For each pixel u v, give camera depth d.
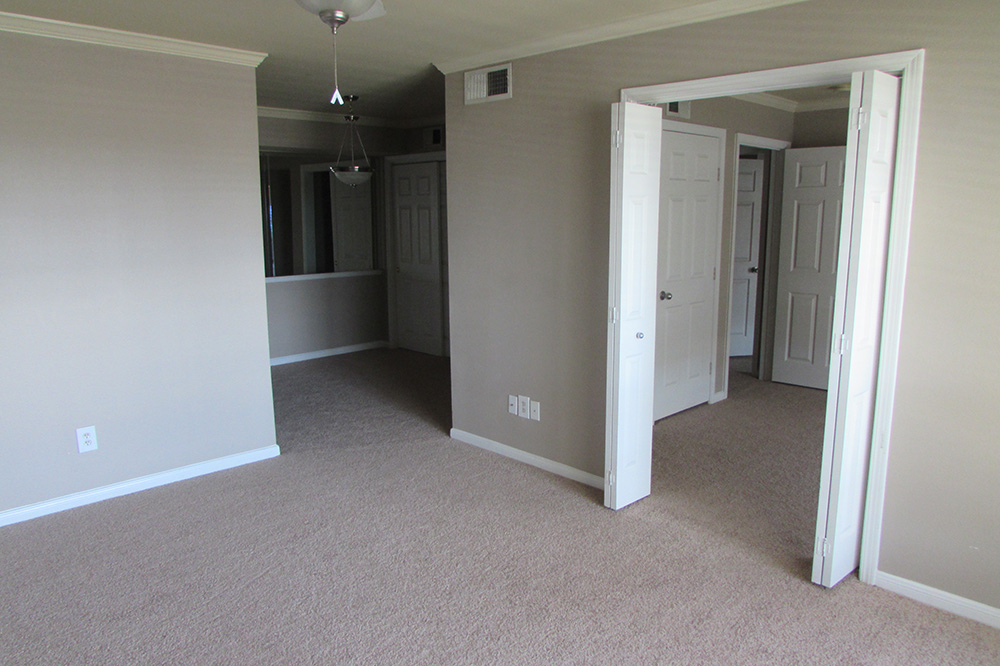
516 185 3.87
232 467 4.04
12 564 2.92
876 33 2.50
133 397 3.63
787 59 2.75
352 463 4.09
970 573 2.50
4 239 3.17
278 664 2.29
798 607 2.59
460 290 4.32
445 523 3.30
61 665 2.28
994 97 2.27
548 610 2.58
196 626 2.49
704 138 4.82
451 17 3.14
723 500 3.54
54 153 3.26
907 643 2.38
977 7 2.27
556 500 3.56
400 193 7.16
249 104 3.87
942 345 2.47
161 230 3.63
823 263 5.52
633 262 3.22
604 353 3.58
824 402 5.31
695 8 2.95
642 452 3.50
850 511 2.69
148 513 3.42
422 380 6.07
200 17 3.10
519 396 4.07
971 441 2.45
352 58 3.97
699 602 2.63
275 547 3.07
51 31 3.17
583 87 3.46
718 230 5.10
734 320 6.91
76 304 3.40
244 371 4.04
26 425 3.31
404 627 2.48
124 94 3.43
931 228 2.45
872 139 2.35
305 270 8.11
